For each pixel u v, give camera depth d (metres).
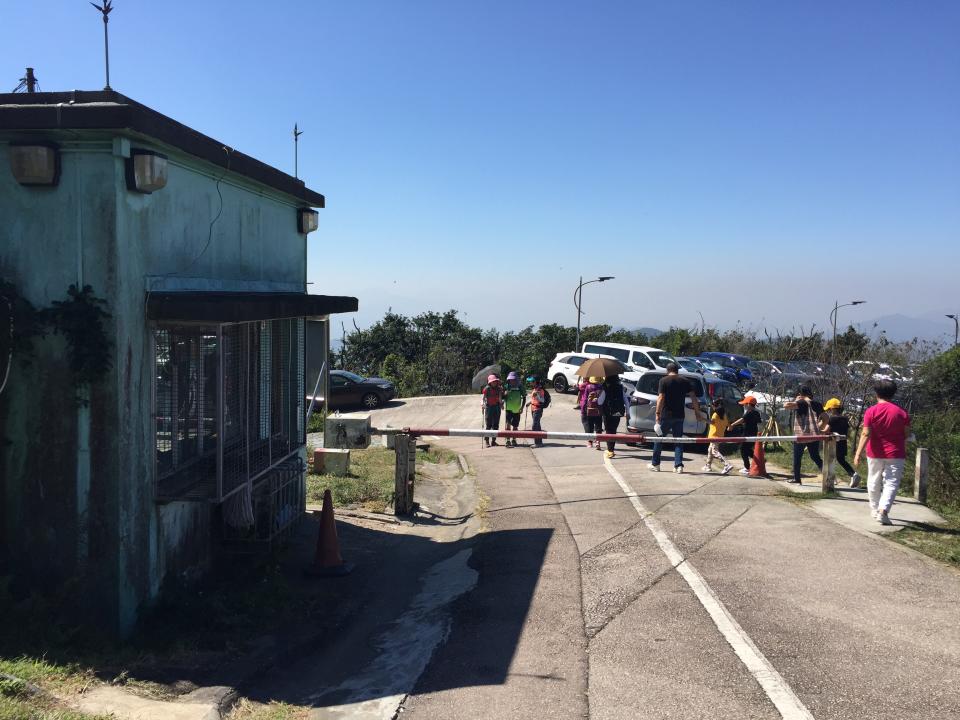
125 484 5.77
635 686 4.65
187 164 6.70
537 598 6.40
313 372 11.02
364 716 4.54
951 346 20.08
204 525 7.32
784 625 5.51
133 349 5.83
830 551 7.36
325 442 14.05
